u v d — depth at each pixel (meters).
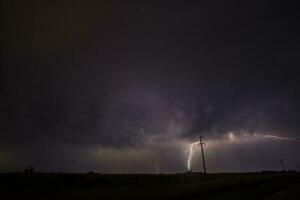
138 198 19.91
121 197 19.67
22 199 19.45
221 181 37.62
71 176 41.50
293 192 26.09
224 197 22.84
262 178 53.03
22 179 34.19
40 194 21.62
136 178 48.38
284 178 65.75
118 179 44.03
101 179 41.75
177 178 52.59
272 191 28.06
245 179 45.81
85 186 33.44
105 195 19.86
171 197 22.19
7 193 23.09
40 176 37.94
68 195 19.62
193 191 26.03
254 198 21.66
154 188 27.39
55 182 34.94
